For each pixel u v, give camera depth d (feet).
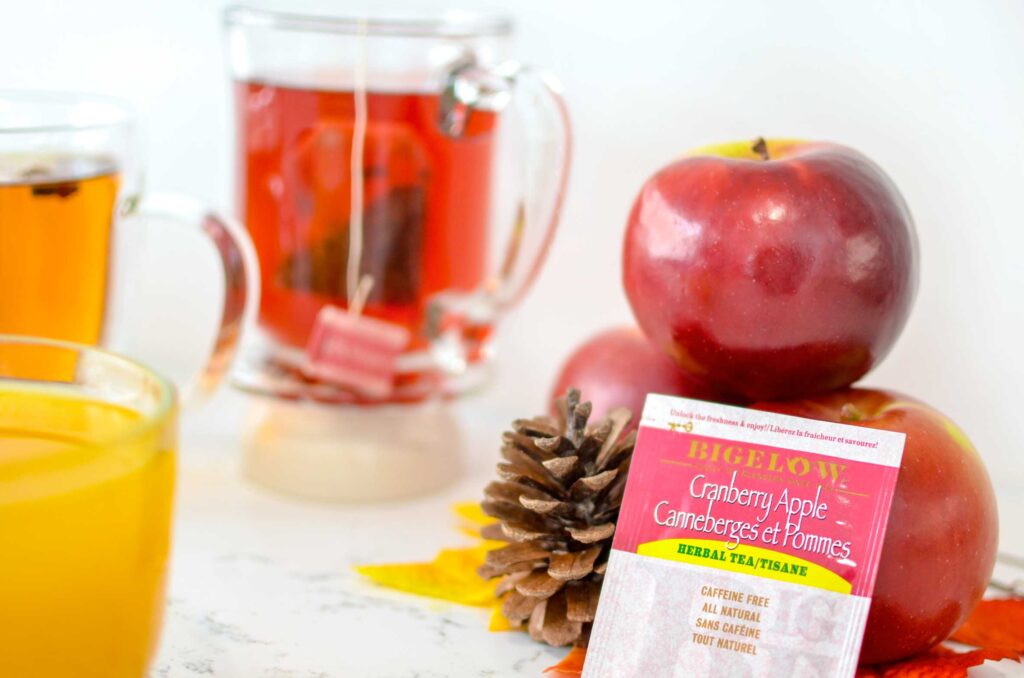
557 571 1.74
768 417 1.72
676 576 1.69
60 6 2.50
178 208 2.06
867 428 1.70
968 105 2.22
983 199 2.24
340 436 2.16
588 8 2.34
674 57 2.32
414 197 2.08
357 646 1.81
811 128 2.28
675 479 1.71
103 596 1.51
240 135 2.15
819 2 2.25
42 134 1.92
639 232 1.80
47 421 1.64
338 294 2.10
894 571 1.69
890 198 1.77
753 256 1.73
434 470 2.20
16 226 1.91
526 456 1.81
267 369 2.16
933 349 2.31
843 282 1.74
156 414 1.56
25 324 1.95
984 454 2.31
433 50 2.07
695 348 1.80
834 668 1.66
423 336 2.14
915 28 2.22
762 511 1.69
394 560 2.01
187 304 2.60
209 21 2.48
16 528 1.46
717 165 1.77
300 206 2.09
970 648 1.82
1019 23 2.18
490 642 1.83
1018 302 2.26
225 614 1.87
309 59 2.06
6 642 1.47
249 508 2.14
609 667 1.68
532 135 2.05
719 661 1.67
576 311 2.46
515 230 2.10
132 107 2.09
